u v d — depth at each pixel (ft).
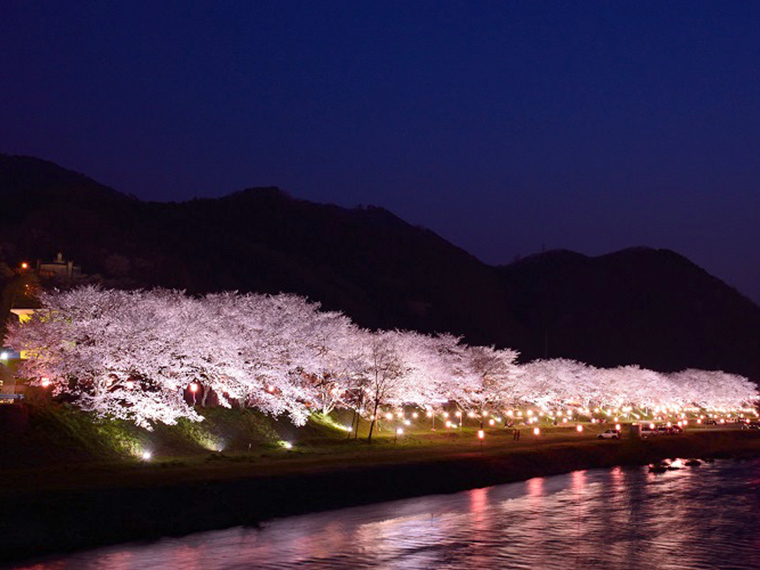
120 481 143.64
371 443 248.73
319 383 270.26
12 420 164.04
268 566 114.42
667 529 153.69
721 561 127.03
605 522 159.53
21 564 107.65
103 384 183.11
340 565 116.98
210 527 135.85
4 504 119.85
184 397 233.76
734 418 596.29
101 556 113.91
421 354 296.92
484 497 188.34
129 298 200.95
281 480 164.66
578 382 465.06
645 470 263.49
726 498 197.88
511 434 333.01
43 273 433.07
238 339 223.71
